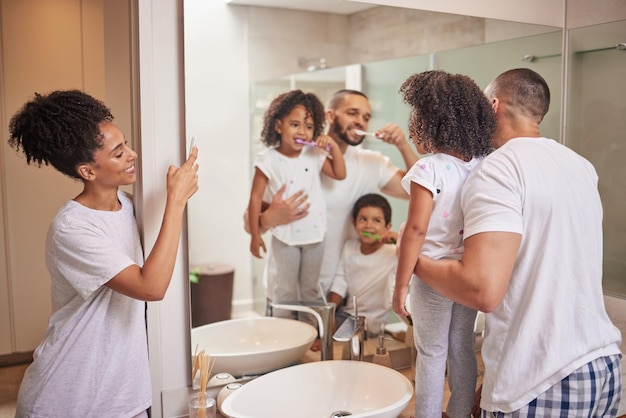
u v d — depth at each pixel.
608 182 1.91
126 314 1.29
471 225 1.19
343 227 1.84
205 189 1.62
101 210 1.28
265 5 1.64
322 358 1.74
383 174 1.89
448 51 1.84
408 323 1.84
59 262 1.22
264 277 1.71
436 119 1.35
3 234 2.82
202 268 1.60
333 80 1.77
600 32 1.87
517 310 1.20
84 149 1.20
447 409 1.53
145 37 1.37
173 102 1.43
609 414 1.26
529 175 1.19
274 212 1.73
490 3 1.86
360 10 1.75
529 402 1.17
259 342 1.68
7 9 2.76
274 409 1.51
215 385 1.55
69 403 1.25
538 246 1.19
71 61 2.90
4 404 2.27
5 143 2.80
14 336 2.86
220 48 1.57
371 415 1.32
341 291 1.85
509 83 1.37
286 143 1.73
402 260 1.34
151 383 1.44
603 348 1.20
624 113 1.83
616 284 1.92
